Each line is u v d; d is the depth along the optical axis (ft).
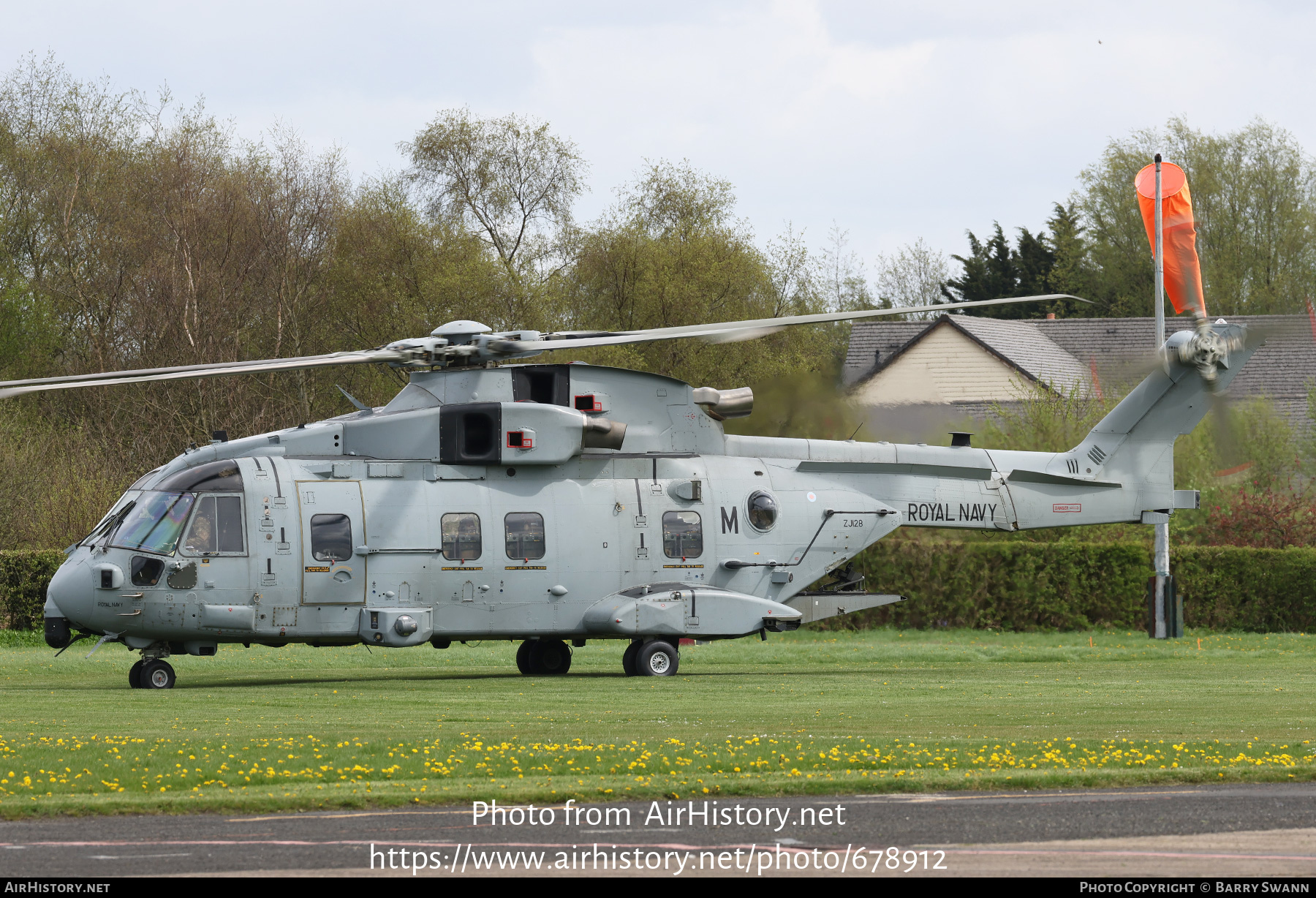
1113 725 171.12
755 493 273.33
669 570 265.75
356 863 92.68
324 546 243.81
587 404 265.13
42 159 627.87
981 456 289.12
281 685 236.84
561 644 274.98
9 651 313.53
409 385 263.08
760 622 265.54
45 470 436.76
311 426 256.93
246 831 103.14
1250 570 411.75
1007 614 405.59
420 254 593.42
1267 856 93.66
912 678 253.85
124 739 149.79
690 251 593.01
